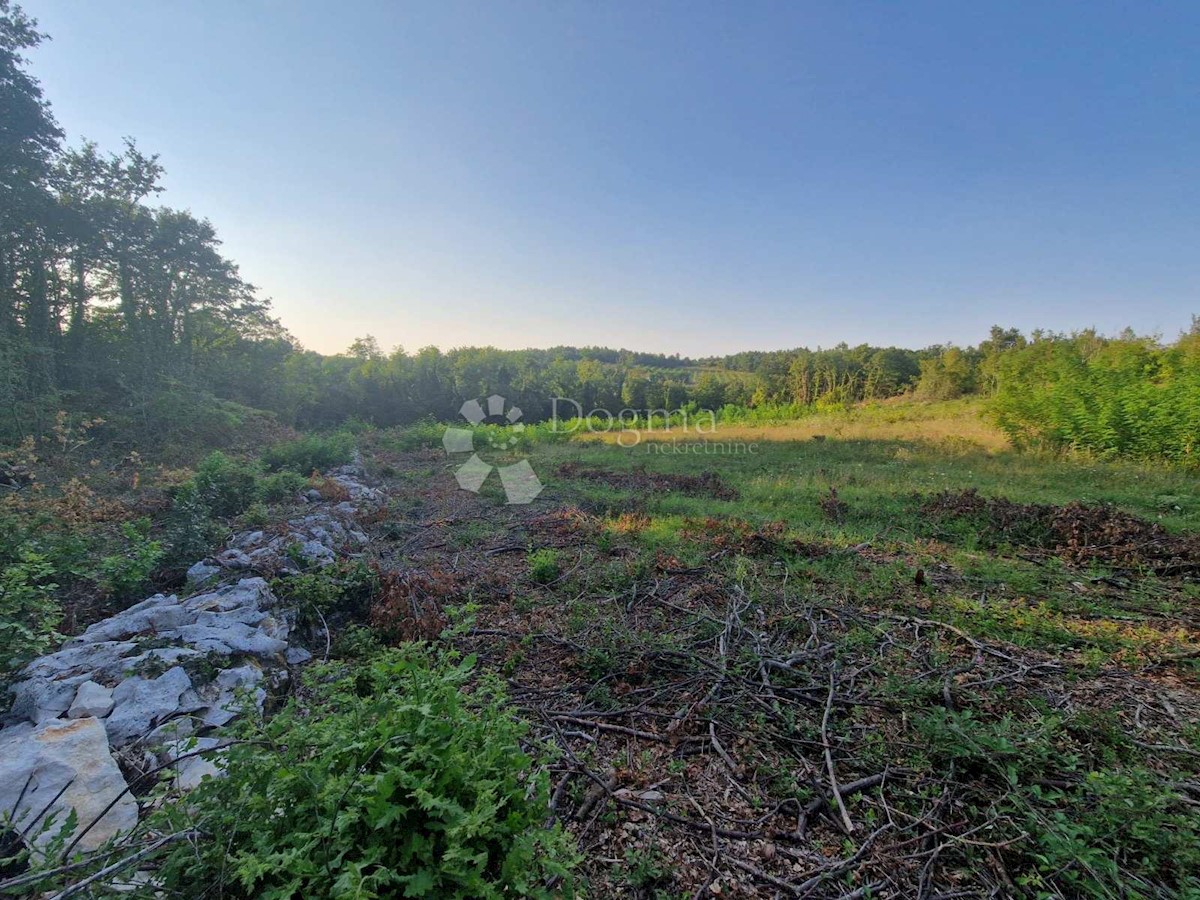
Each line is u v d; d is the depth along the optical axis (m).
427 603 3.57
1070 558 4.43
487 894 1.04
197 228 14.35
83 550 3.65
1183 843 1.56
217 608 3.02
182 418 11.52
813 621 3.33
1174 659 2.82
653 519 5.98
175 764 1.71
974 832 1.76
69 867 1.14
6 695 2.12
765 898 1.60
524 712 2.55
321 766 1.24
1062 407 9.48
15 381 8.43
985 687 2.59
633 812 1.95
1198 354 9.20
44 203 10.65
